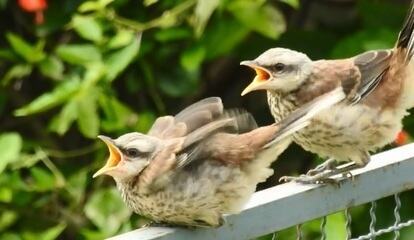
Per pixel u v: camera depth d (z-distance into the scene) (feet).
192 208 28.25
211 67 45.16
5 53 41.70
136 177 28.45
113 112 39.86
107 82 39.63
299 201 27.86
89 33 39.65
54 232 39.83
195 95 44.45
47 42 43.19
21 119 43.88
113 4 40.40
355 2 43.45
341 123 31.42
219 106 28.71
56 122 39.68
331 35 43.09
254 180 28.78
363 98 31.55
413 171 29.07
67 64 42.57
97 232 39.40
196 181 28.19
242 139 28.68
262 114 45.50
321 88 31.55
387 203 40.68
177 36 40.34
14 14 44.78
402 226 29.04
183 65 40.09
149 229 27.61
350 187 28.43
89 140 43.62
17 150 39.04
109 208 39.42
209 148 28.45
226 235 27.91
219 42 40.45
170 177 28.19
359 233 40.47
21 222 41.11
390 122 32.01
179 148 28.22
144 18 41.09
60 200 41.24
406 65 31.86
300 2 44.45
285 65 31.55
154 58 41.75
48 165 40.86
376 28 41.70
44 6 40.83
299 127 28.55
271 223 27.71
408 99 32.19
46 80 44.34
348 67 31.78
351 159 32.07
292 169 43.32
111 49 39.99
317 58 42.83
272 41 42.83
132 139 28.53
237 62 45.03
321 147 31.94
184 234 27.61
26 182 41.63
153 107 42.96
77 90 39.22
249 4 39.99
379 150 34.35
